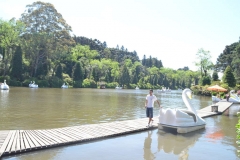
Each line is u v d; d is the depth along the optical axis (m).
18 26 57.50
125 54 138.50
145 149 7.38
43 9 60.50
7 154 6.11
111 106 19.73
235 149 7.71
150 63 146.38
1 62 53.72
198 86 54.47
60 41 63.12
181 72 127.44
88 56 94.94
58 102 20.97
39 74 58.75
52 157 6.21
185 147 7.80
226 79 48.25
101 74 82.75
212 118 14.80
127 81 87.50
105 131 9.04
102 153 6.76
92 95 33.56
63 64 70.56
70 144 7.39
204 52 62.78
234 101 29.11
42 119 12.20
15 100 20.98
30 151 6.52
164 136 9.19
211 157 6.86
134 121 11.55
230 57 64.75
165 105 24.09
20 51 53.16
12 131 8.43
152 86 99.19
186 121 10.05
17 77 53.56
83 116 13.70
